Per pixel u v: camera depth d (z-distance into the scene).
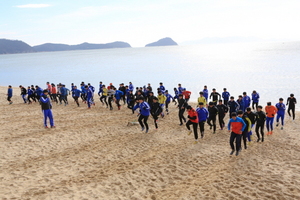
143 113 11.95
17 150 9.67
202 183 6.89
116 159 8.84
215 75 44.19
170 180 7.18
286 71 43.91
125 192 6.52
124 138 11.30
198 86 33.78
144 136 11.62
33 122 14.34
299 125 13.57
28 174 7.57
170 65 73.12
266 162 8.22
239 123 8.83
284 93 26.11
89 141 10.87
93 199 6.14
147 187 6.79
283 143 10.40
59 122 14.31
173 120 14.98
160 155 9.18
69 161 8.65
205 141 10.85
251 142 10.66
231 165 8.06
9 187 6.71
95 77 51.19
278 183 6.63
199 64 71.19
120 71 61.50
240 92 28.03
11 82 49.66
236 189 6.44
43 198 6.15
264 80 35.28
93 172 7.78
